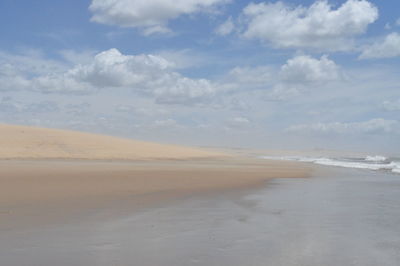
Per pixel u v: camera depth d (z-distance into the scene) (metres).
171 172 29.86
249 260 7.59
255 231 10.12
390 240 9.21
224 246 8.60
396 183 23.92
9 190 17.61
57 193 16.91
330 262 7.48
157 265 7.29
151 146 73.62
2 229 10.12
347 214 12.70
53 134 66.06
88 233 9.77
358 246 8.66
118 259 7.62
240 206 14.29
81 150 56.03
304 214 12.67
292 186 21.88
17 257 7.70
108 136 77.69
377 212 13.09
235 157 75.38
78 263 7.36
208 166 40.53
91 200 15.23
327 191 19.44
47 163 39.12
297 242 8.98
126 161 48.44
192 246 8.59
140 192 17.88
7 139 57.78
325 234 9.80
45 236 9.41
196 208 13.73
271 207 14.12
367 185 22.64
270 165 45.91
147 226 10.66
